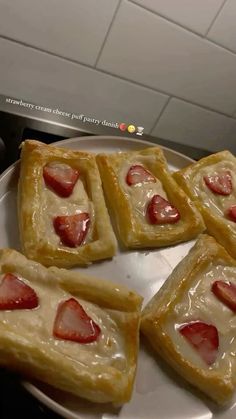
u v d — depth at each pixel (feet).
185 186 1.01
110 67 1.14
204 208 0.98
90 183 0.91
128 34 1.09
